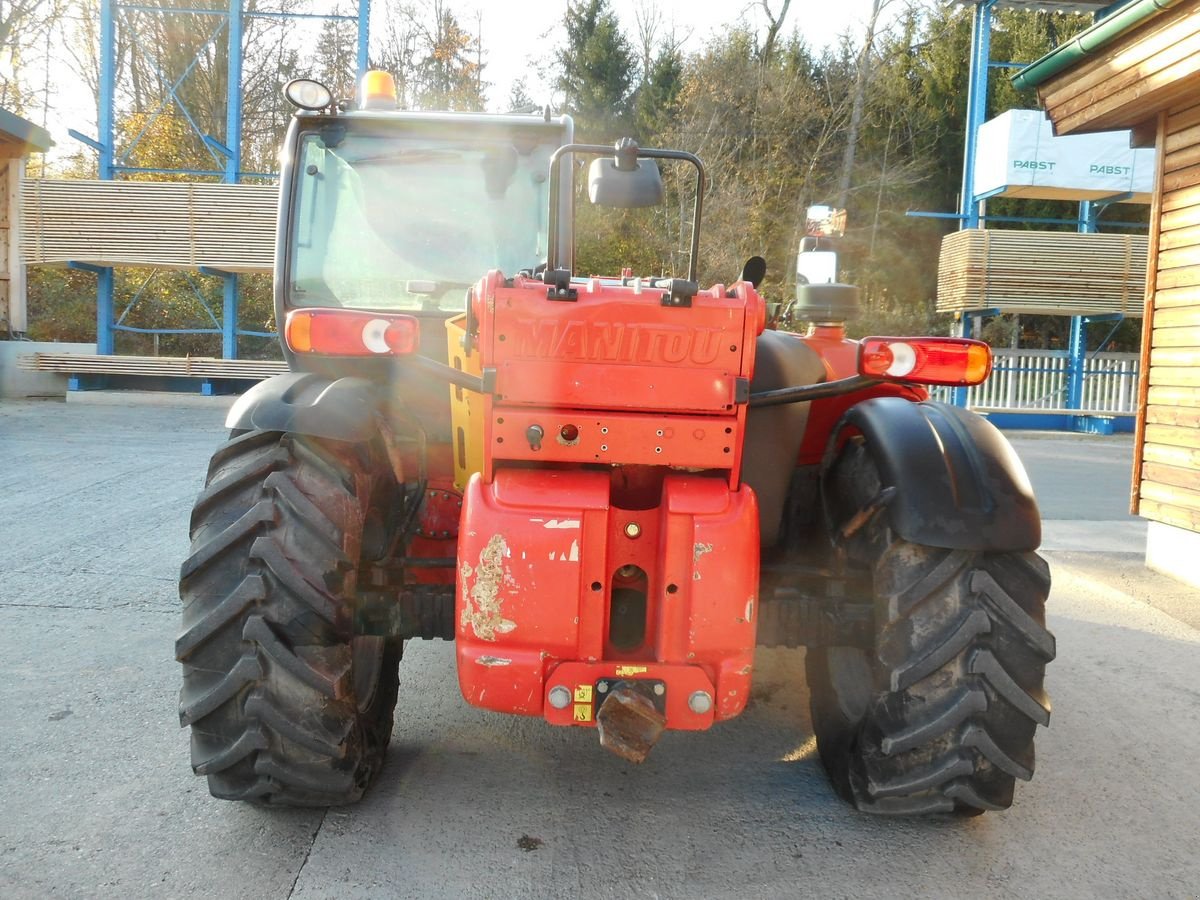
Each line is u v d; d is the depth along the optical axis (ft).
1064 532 21.04
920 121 79.56
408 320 6.66
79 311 57.11
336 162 10.28
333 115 10.19
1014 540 6.84
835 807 8.38
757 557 6.97
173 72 79.92
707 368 6.78
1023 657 6.99
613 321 6.68
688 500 6.89
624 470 7.30
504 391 6.82
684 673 6.88
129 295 58.18
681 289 6.61
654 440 6.86
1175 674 12.16
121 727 9.68
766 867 7.41
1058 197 47.83
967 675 6.98
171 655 11.82
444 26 99.76
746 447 8.00
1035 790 8.87
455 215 10.43
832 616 7.72
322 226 10.25
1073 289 44.62
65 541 17.43
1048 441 43.04
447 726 9.96
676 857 7.52
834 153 76.38
